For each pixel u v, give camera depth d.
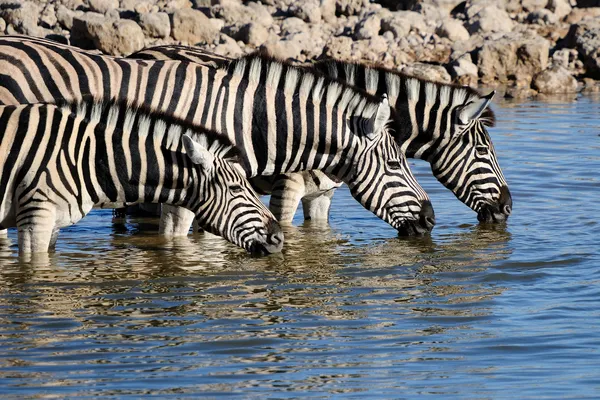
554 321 23.98
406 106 34.06
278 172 31.56
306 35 71.00
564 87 67.00
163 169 28.53
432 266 28.91
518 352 21.98
